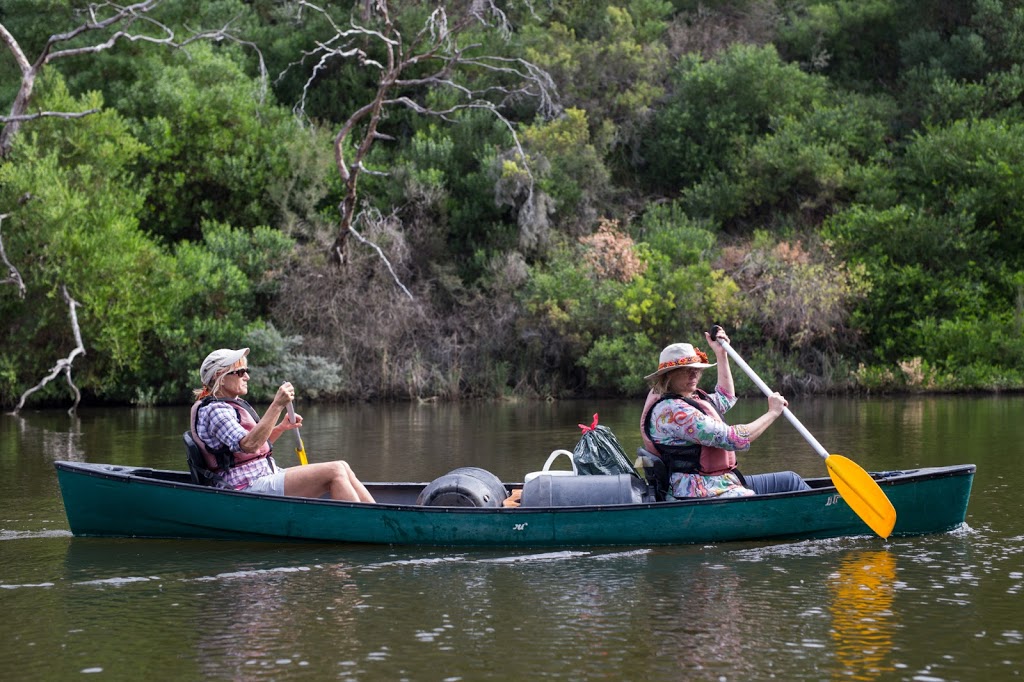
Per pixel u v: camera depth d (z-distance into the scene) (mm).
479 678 4320
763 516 6770
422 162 23172
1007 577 5887
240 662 4539
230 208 22531
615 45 25172
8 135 19234
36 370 18578
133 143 20281
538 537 6719
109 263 18219
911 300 21500
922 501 6961
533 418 16375
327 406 19625
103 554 6633
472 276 22875
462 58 23766
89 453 11703
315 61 25453
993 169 22125
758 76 24953
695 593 5605
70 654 4672
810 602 5402
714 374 20406
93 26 19797
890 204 23078
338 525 6812
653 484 6992
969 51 25609
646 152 25688
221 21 26016
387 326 21297
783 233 23156
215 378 7074
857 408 17219
